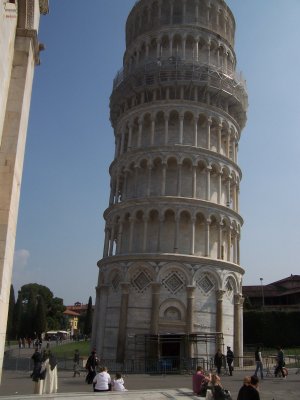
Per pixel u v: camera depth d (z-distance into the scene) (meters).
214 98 55.47
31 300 120.81
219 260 46.88
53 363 22.39
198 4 59.25
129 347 43.47
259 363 33.06
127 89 56.12
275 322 77.88
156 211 48.75
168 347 44.00
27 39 20.09
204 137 53.34
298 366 45.75
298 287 107.56
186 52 57.06
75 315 187.38
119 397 18.28
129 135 54.12
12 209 18.12
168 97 53.47
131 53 60.59
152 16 59.72
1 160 18.23
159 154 50.56
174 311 44.31
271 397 23.78
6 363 44.00
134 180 51.47
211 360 42.44
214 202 49.47
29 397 17.41
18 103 19.14
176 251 46.31
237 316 47.97
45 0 21.77
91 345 48.81
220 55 59.34
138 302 44.94
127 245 49.19
